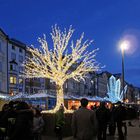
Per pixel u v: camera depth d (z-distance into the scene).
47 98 32.62
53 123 22.52
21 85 74.31
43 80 84.62
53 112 22.77
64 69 25.11
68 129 22.89
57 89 24.80
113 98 72.69
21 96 33.66
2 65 67.12
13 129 9.84
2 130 12.24
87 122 10.17
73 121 10.27
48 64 25.19
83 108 10.36
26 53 77.75
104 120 18.23
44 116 22.73
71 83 101.06
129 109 42.03
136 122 40.59
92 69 26.41
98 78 135.00
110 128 22.92
